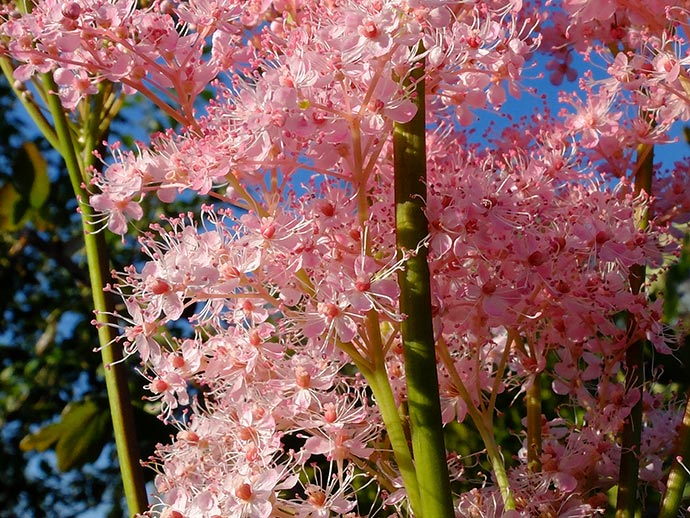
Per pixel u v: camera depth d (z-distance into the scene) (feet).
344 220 0.90
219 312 0.96
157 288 0.90
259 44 1.00
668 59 1.01
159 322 0.92
